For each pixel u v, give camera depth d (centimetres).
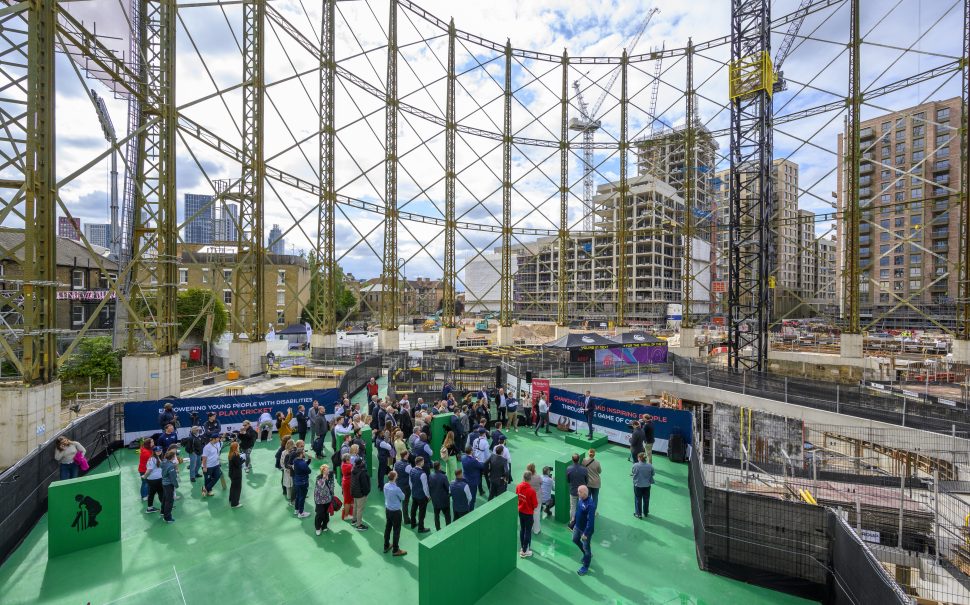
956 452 1466
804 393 2016
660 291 9450
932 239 8031
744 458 1514
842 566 744
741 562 860
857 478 1366
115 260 4484
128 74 1797
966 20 2823
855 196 3238
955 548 1031
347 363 3058
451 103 4084
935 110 8012
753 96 3031
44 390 1295
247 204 2767
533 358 2964
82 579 810
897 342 4556
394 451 1189
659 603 782
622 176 4469
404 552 903
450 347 3981
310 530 995
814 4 3434
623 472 1423
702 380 2489
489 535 797
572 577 852
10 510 887
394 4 3700
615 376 2719
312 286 6122
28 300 1286
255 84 2720
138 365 1789
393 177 3753
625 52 4356
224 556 890
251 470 1351
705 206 8850
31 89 1312
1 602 744
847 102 3291
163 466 1026
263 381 2588
